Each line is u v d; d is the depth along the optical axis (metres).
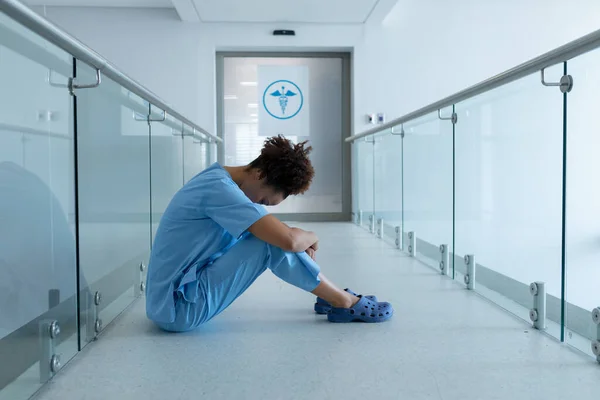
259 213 1.69
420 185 3.28
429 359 1.54
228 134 6.34
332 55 6.35
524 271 1.97
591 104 1.52
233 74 6.30
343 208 6.44
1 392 1.22
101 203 1.81
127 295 2.19
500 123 2.16
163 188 2.79
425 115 3.15
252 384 1.37
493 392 1.30
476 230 2.44
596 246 1.51
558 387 1.33
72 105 1.55
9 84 1.20
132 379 1.42
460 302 2.23
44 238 1.41
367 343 1.69
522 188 1.97
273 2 5.30
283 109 6.36
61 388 1.36
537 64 1.76
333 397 1.29
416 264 3.17
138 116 2.27
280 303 2.24
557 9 6.29
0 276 1.22
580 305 1.61
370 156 4.87
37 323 1.37
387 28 6.16
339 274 2.88
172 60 6.05
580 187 1.60
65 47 1.43
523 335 1.76
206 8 5.50
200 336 1.78
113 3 5.89
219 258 1.78
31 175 1.34
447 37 6.23
